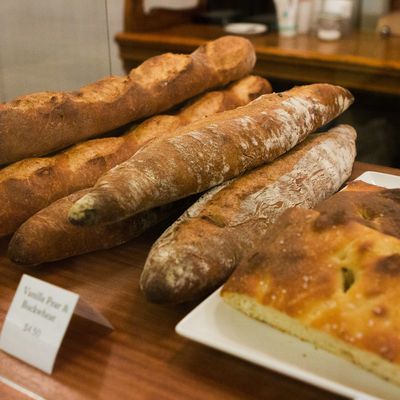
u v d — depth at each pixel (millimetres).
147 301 834
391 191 860
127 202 796
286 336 696
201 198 939
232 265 817
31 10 1382
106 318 781
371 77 1968
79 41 1515
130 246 991
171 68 1245
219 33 2459
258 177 992
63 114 1033
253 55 1450
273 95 1165
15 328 730
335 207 783
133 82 1172
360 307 647
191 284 757
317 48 2180
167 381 688
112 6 2297
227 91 1383
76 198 949
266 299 695
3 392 678
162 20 2576
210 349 740
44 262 916
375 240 701
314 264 698
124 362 720
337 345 648
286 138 1050
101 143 1106
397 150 1951
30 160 1019
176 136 946
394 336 619
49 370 700
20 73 1390
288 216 778
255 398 662
